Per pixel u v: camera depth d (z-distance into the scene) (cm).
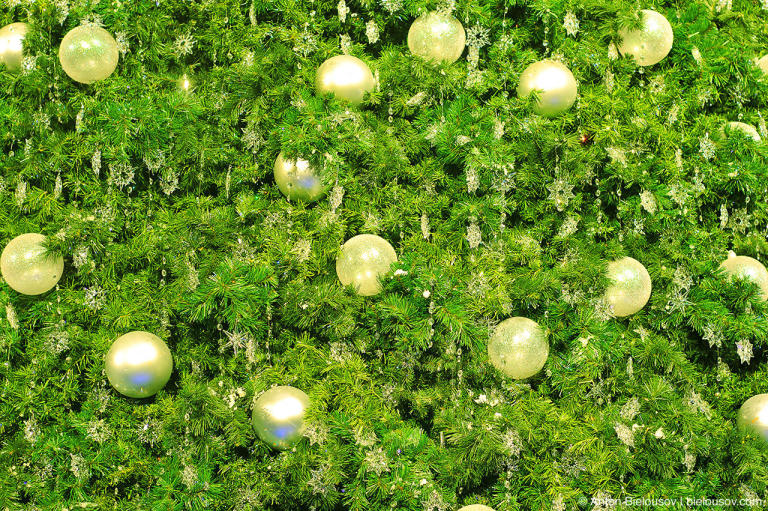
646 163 519
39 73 520
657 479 506
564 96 516
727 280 520
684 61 539
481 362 506
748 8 558
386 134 518
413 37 518
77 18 524
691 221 525
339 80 509
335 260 511
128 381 497
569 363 510
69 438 504
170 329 514
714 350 529
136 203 518
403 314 499
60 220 512
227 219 512
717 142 529
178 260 509
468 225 514
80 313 512
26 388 507
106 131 509
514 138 520
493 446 496
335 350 512
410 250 514
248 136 516
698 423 507
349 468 499
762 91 542
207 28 527
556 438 504
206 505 497
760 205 537
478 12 522
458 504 509
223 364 512
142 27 520
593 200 525
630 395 516
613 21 524
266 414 496
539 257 518
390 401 511
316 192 511
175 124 511
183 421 500
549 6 522
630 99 529
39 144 514
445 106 521
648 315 523
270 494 502
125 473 502
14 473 502
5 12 534
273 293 504
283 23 528
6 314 512
